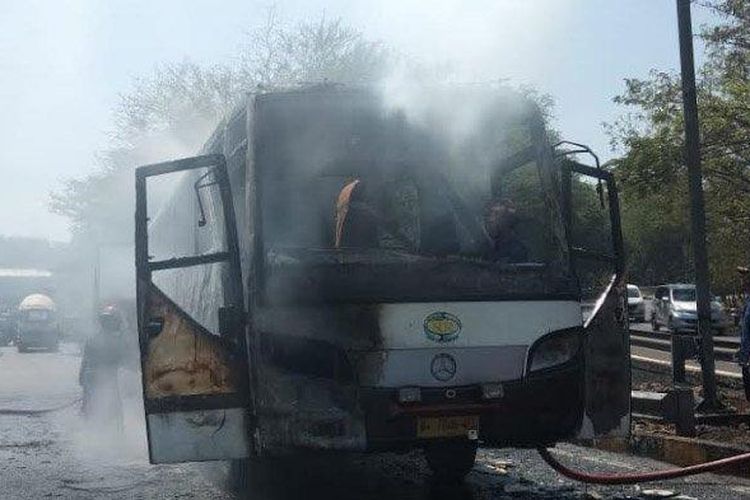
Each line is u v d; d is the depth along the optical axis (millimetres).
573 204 7684
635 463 10008
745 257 35094
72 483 9156
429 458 8906
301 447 6723
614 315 7602
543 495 8156
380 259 7004
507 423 6945
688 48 13453
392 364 6773
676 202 30047
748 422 11867
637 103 26484
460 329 6918
